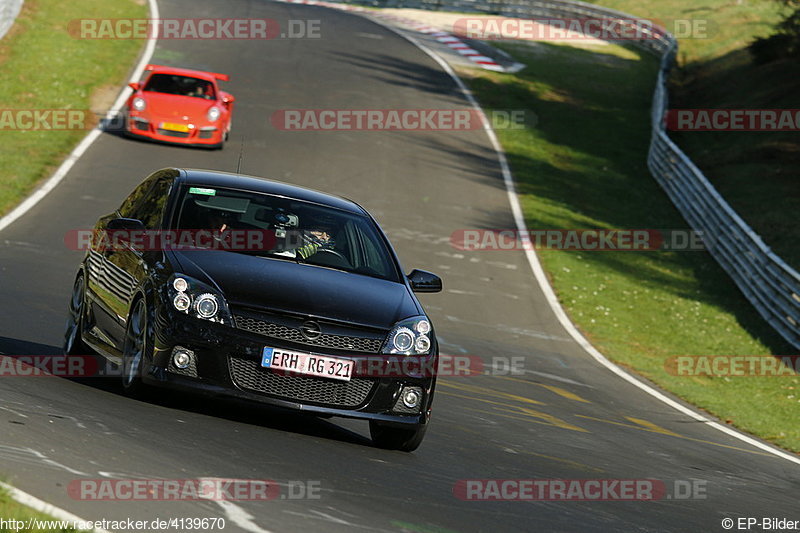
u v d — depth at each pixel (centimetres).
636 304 6881
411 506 2145
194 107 8681
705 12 19712
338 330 2569
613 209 9638
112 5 14162
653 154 11256
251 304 2530
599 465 3097
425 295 6159
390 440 2755
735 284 7731
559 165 10956
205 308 2508
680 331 6438
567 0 19625
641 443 3644
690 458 3512
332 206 3078
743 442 4100
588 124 12988
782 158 11131
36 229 5891
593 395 4534
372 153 9825
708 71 16075
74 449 2034
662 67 14738
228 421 2636
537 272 7206
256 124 10075
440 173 9644
